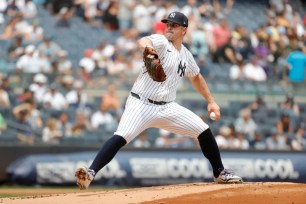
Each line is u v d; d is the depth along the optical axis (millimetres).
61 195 24844
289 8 77625
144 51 23906
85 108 55938
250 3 77188
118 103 56812
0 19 65062
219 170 26703
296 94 63094
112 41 68312
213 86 60531
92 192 25281
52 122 54469
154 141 56562
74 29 68062
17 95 54812
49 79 56250
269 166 55938
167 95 25547
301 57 67562
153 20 69188
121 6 69875
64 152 51406
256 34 70250
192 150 53906
